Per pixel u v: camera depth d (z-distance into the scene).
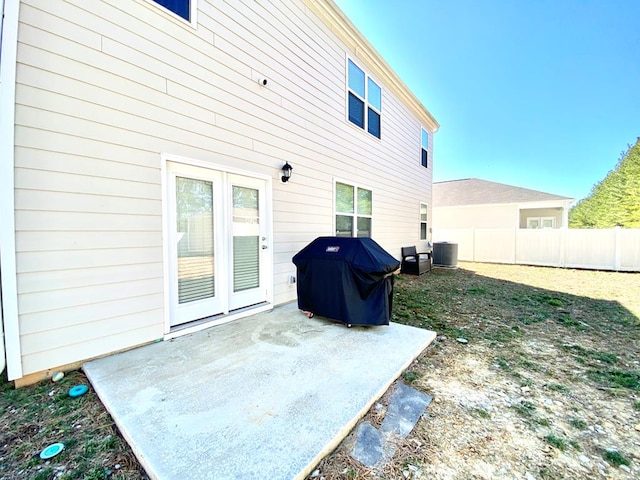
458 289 6.23
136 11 2.76
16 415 1.88
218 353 2.74
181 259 3.24
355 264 3.38
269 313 4.07
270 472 1.38
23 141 2.15
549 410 2.02
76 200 2.43
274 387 2.15
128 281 2.76
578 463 1.54
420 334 3.31
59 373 2.34
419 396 2.18
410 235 9.26
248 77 3.87
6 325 2.11
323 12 5.20
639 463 1.54
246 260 4.00
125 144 2.71
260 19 4.03
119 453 1.58
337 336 3.21
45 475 1.43
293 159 4.67
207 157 3.40
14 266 2.13
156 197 2.94
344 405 1.94
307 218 5.01
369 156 6.87
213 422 1.75
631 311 4.59
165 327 3.04
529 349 3.10
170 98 3.03
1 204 2.06
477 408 2.04
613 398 2.18
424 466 1.51
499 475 1.46
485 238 11.73
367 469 1.49
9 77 2.05
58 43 2.30
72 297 2.42
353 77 6.25
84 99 2.45
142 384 2.18
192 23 3.21
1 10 2.02
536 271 9.13
